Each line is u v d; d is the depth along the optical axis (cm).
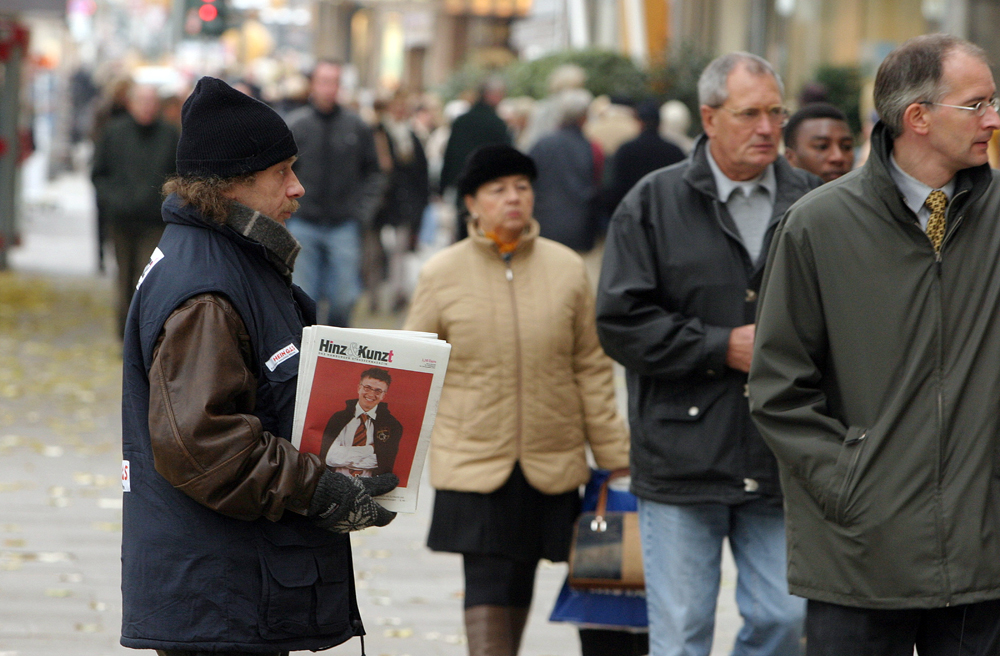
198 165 1196
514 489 1786
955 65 1279
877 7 6725
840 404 1332
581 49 8456
